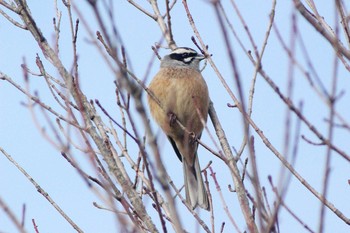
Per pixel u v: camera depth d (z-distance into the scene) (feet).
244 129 21.90
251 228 25.73
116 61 20.88
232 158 33.42
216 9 20.43
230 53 20.71
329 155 21.67
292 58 22.18
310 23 22.81
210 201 29.94
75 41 30.55
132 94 21.12
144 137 27.84
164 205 31.94
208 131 28.48
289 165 22.16
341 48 23.21
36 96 30.37
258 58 25.07
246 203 29.71
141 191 31.63
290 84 22.06
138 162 32.30
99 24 20.18
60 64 33.06
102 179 25.45
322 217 21.59
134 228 24.73
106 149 31.42
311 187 28.19
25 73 28.43
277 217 23.08
